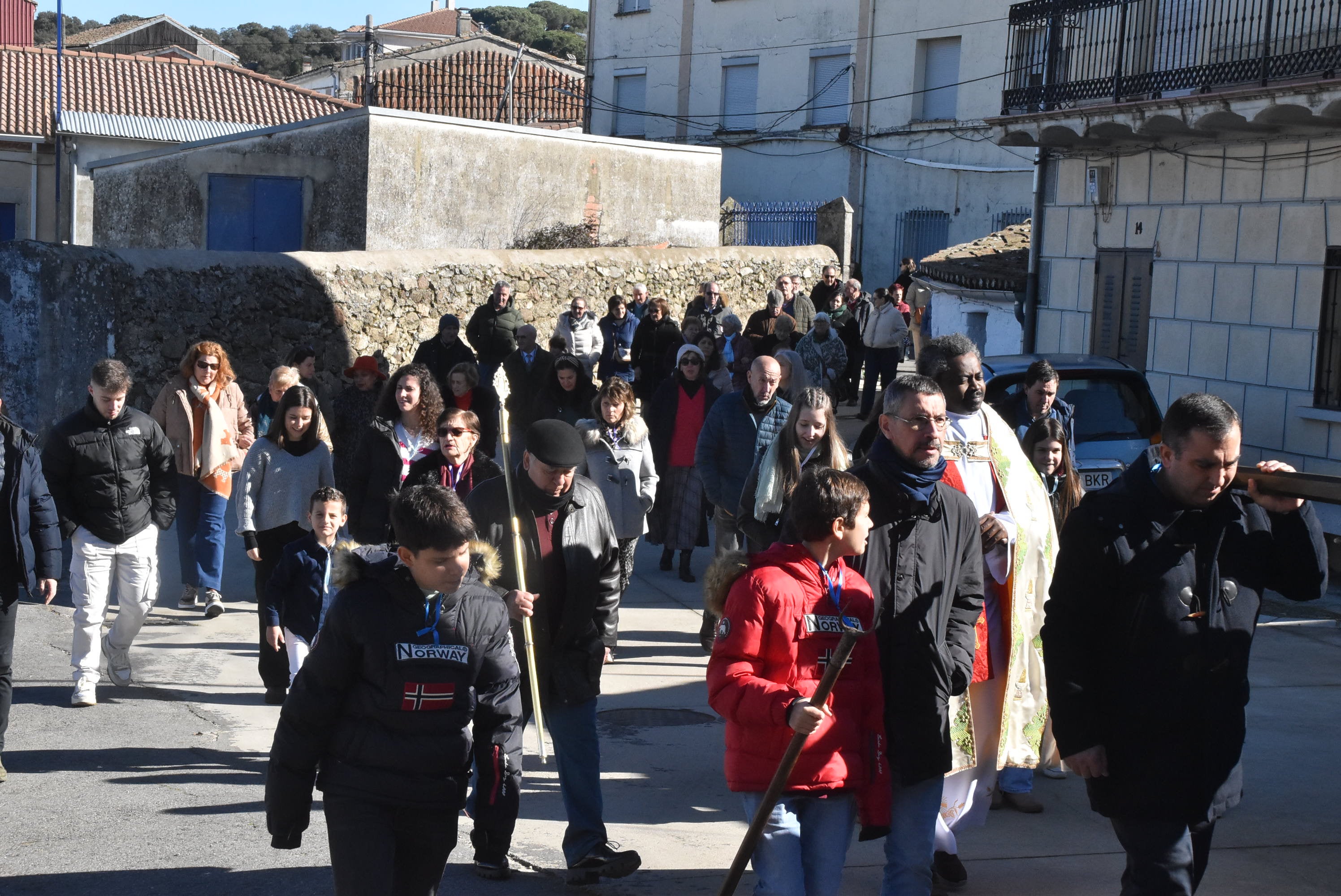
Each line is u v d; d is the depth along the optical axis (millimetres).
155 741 6492
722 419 8195
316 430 7555
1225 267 12203
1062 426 6270
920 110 28672
